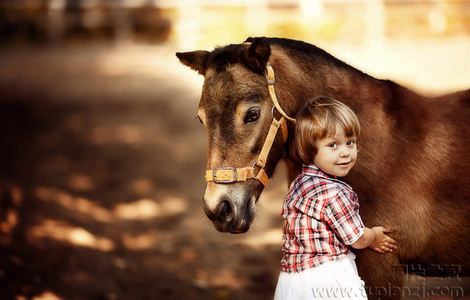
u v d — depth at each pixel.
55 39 27.02
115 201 10.98
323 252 3.94
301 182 4.07
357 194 4.36
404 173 4.37
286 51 4.43
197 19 24.66
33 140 15.05
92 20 27.27
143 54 24.22
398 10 24.91
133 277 7.60
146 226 9.77
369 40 23.17
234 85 4.10
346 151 3.97
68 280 7.05
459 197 4.38
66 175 12.34
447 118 4.53
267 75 4.16
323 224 3.97
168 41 26.06
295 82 4.35
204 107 4.14
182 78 20.67
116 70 21.97
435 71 17.61
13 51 25.52
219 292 7.27
